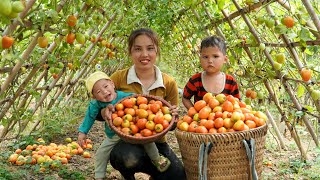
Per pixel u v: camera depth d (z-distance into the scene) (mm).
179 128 3143
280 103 4637
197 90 3752
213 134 2877
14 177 3984
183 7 6727
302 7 3410
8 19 2023
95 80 3240
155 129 3029
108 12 5316
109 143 3525
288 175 4285
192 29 7234
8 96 4434
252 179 2920
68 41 3066
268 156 5062
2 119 4523
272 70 4074
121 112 3152
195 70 8930
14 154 4684
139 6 6797
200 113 3117
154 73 3531
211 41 3525
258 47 4105
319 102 3617
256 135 2961
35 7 2855
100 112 3418
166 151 3553
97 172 3562
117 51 8102
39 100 5387
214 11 5844
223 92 3672
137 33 3277
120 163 3320
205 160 2887
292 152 5227
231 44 4656
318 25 3082
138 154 3299
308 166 4516
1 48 2379
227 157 2926
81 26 3119
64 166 4492
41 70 4688
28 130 6371
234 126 2957
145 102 3203
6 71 2967
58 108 6512
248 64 4797
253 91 4457
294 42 3564
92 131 6668
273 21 3533
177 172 3510
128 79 3484
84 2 3604
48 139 5996
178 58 13266
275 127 5387
